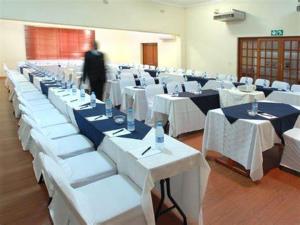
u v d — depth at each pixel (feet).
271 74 25.88
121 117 9.48
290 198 8.55
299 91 16.96
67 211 5.77
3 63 38.73
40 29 40.11
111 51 46.39
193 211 6.89
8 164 11.09
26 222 7.52
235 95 15.16
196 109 14.64
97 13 27.86
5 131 15.40
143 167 5.94
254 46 26.94
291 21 23.38
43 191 9.06
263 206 8.14
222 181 9.64
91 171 7.02
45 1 25.03
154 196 8.25
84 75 17.22
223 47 29.81
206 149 11.39
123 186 6.31
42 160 5.65
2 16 23.44
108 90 21.09
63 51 42.39
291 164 10.23
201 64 32.83
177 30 33.83
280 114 10.44
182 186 7.04
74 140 9.23
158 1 31.60
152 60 41.57
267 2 24.84
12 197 8.72
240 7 27.25
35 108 13.84
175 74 25.73
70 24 26.55
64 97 13.61
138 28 30.73
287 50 24.32
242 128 9.75
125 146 6.98
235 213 7.81
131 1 29.78
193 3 32.01
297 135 10.10
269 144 9.77
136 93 16.66
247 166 9.66
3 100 24.41
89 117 9.73
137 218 5.68
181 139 14.08
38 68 30.83
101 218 5.28
